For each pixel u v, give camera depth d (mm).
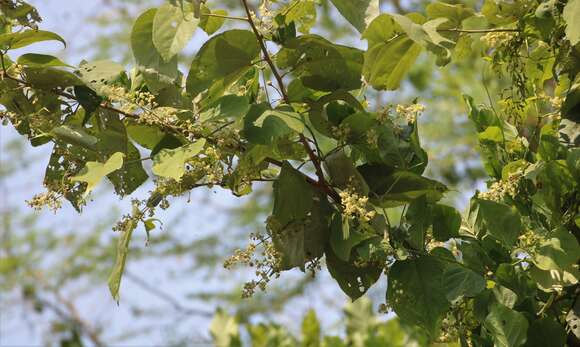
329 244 2410
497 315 2309
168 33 2299
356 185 2373
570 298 2385
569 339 2391
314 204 2408
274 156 2420
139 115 2377
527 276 2359
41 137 2432
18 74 2391
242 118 2305
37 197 2371
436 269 2348
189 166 2344
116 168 2232
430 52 2424
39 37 2393
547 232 2355
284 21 2395
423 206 2375
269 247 2389
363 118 2383
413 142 2395
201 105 2391
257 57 2398
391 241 2355
